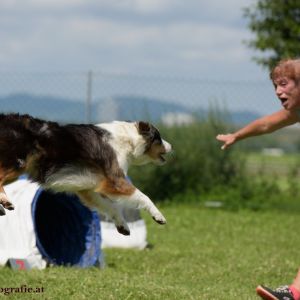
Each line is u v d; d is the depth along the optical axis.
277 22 20.30
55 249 11.92
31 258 10.71
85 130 9.23
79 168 9.00
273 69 7.80
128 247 13.89
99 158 9.16
